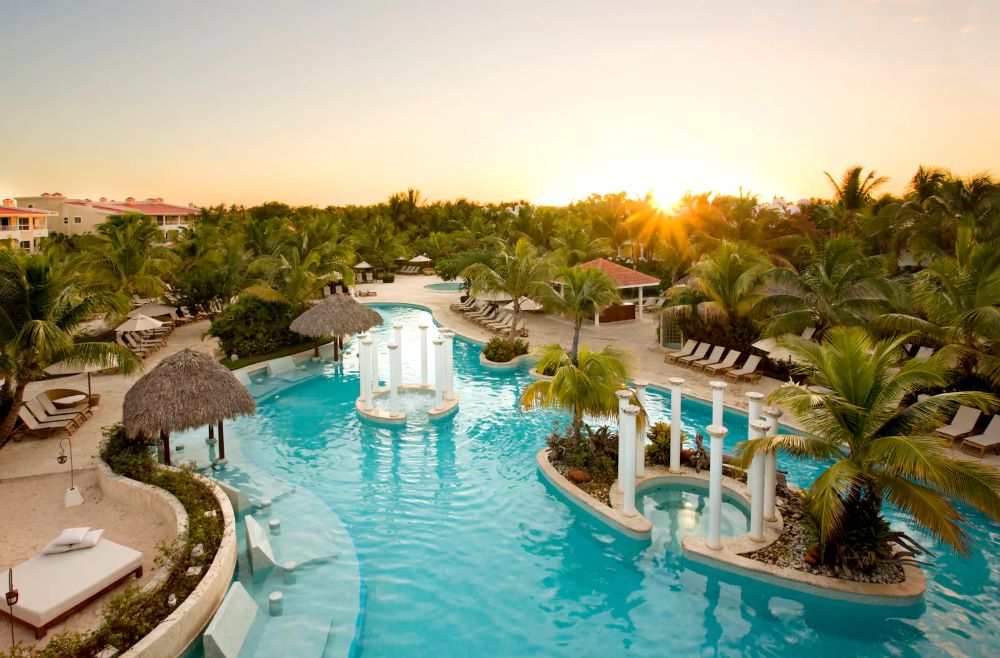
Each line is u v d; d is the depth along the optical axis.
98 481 13.55
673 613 9.71
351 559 10.98
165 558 10.24
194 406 13.45
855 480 10.10
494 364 24.33
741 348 23.20
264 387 21.64
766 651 8.85
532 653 8.77
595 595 10.17
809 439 10.21
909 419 9.95
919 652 8.81
